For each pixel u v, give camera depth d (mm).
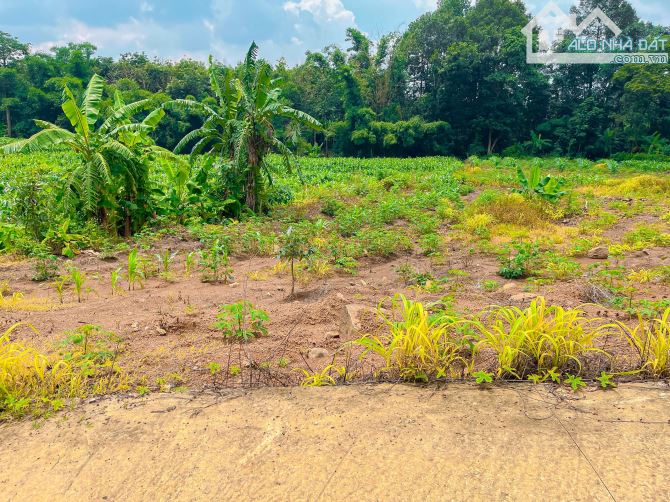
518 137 54438
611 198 16922
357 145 51406
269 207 15438
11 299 5723
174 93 52094
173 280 6906
